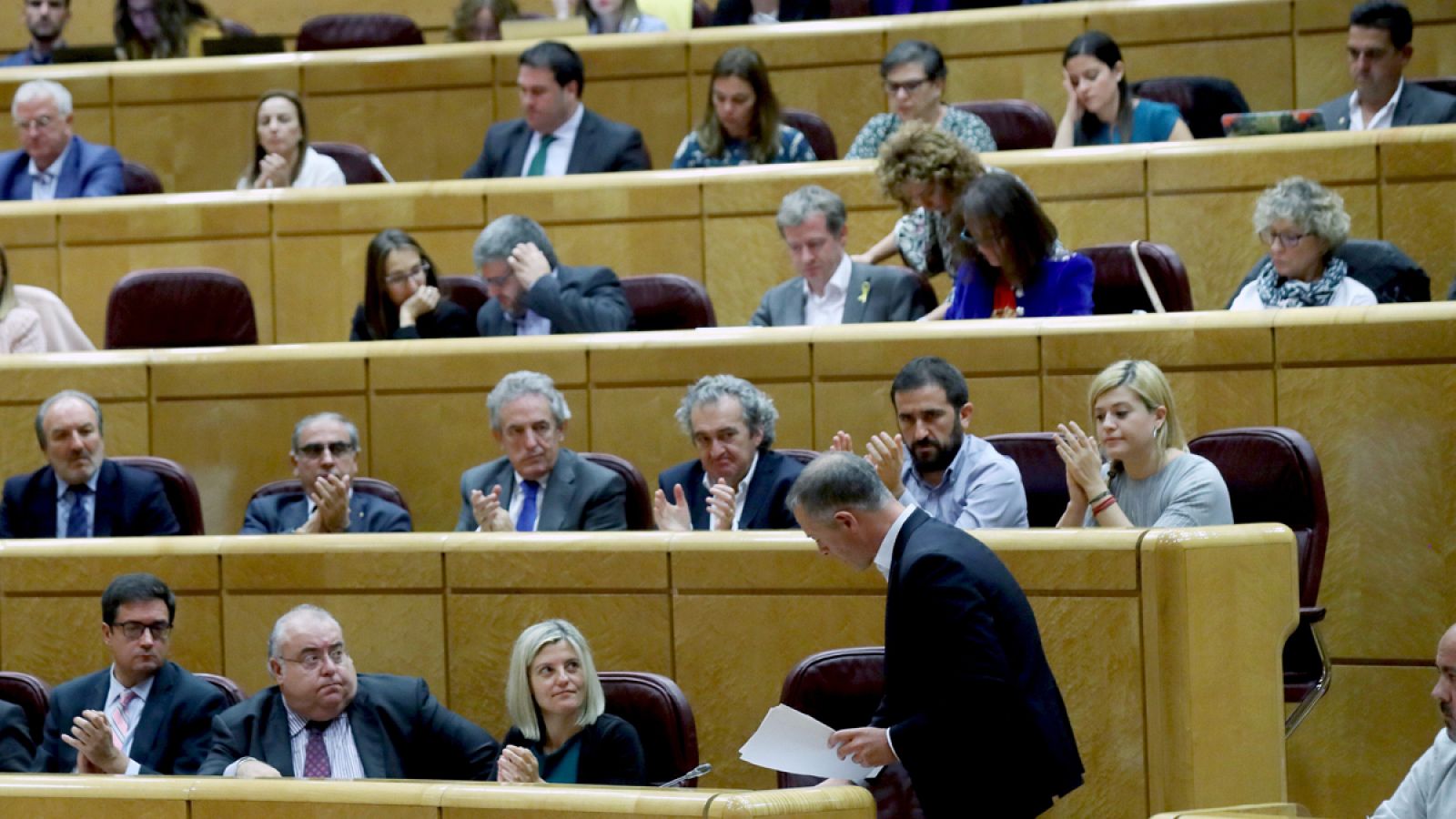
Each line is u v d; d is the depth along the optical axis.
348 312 15.52
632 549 10.12
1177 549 8.53
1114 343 11.64
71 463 12.11
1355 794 11.17
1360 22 14.78
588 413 12.67
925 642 7.30
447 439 12.95
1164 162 14.06
